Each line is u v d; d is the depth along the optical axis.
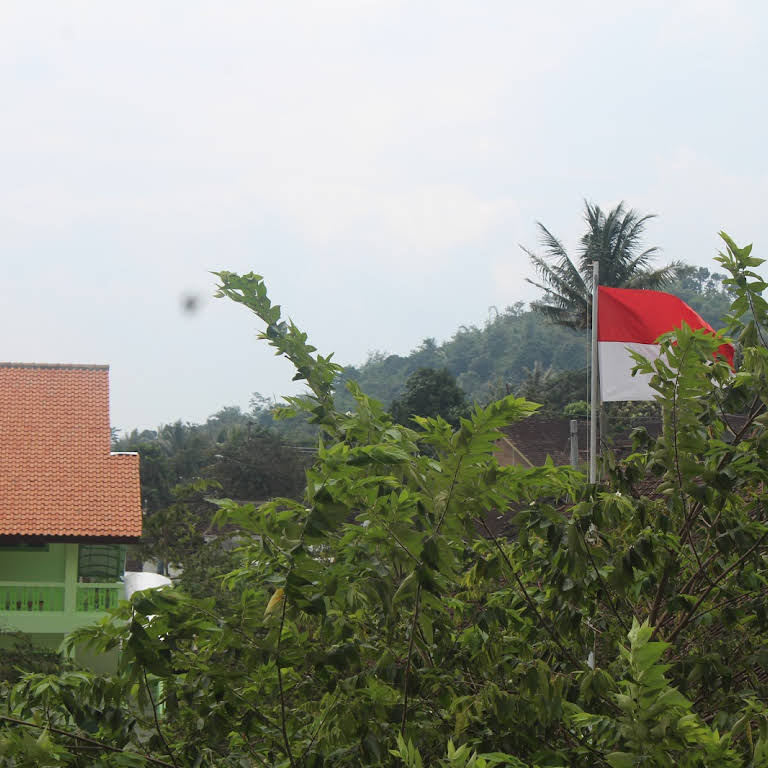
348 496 5.53
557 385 65.44
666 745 4.33
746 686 7.07
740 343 7.10
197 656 6.16
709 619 6.71
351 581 5.84
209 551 24.48
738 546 6.62
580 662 6.70
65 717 6.00
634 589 7.04
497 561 6.68
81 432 24.84
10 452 24.00
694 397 6.44
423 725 6.18
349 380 6.79
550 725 6.12
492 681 6.80
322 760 5.93
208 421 130.38
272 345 7.18
